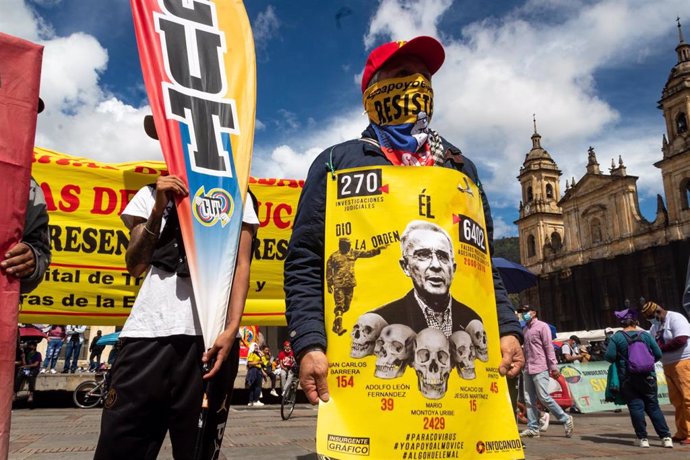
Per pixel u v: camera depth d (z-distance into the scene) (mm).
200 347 1829
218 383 1851
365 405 1460
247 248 2096
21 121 1770
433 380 1472
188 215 1937
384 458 1408
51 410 10492
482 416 1523
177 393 1769
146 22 2203
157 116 2076
